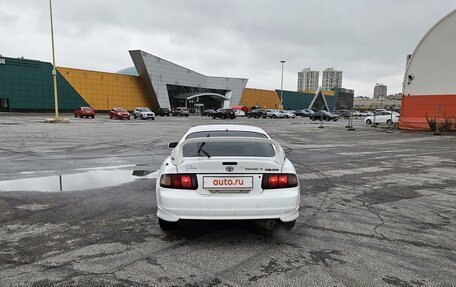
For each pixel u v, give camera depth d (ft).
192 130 17.06
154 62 208.85
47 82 177.47
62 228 14.37
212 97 269.85
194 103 255.29
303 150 42.96
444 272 10.69
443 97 76.64
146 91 221.66
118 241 13.01
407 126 83.82
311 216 16.16
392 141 56.70
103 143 48.19
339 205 18.10
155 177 25.04
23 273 10.44
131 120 134.21
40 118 131.23
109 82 203.10
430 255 11.96
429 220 15.78
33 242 12.85
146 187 21.89
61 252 11.98
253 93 299.79
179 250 12.23
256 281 10.07
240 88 282.15
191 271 10.66
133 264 11.11
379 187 22.41
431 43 77.97
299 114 233.14
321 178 25.25
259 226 14.64
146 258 11.56
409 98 83.15
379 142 54.80
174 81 225.56
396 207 17.83
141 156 35.94
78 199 18.90
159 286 9.77
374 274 10.54
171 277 10.28
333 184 23.24
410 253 12.11
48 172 26.76
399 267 11.02
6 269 10.69
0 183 22.82
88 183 22.95
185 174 12.25
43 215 16.06
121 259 11.47
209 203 11.95
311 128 96.07
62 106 183.73
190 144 14.65
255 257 11.71
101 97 199.82
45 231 13.99
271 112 192.13
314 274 10.51
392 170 28.78
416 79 81.30
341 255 11.91
